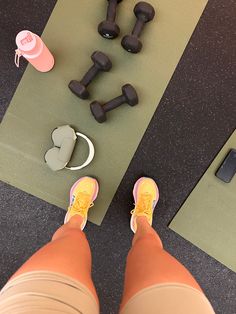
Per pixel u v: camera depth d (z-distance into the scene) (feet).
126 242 4.72
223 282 4.70
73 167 4.68
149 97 4.67
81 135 4.65
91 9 4.71
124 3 4.68
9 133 4.71
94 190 4.58
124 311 2.45
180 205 4.71
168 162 4.70
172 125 4.69
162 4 4.67
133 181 4.71
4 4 4.71
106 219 4.71
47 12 4.71
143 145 4.69
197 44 4.66
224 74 4.66
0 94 4.71
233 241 4.65
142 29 4.55
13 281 2.38
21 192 4.72
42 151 4.70
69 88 4.55
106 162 4.71
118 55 4.68
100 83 4.69
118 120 4.69
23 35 4.06
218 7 4.65
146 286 2.48
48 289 2.24
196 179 4.69
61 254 2.71
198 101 4.67
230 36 4.65
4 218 4.73
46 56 4.41
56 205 4.71
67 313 2.12
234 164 4.52
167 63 4.66
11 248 4.73
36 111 4.71
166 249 4.71
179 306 2.22
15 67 4.70
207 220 4.67
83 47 4.71
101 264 4.72
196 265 4.71
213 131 4.67
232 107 4.66
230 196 4.64
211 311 2.30
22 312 2.05
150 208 4.40
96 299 2.54
